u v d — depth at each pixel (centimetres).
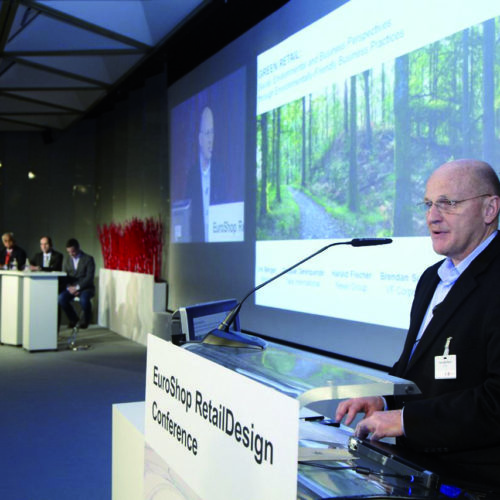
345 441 118
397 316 303
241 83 479
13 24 529
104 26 526
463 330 114
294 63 401
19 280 634
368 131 326
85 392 424
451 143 272
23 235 924
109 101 827
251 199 462
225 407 79
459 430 97
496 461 107
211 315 181
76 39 562
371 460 102
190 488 89
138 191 758
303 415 144
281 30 419
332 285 355
